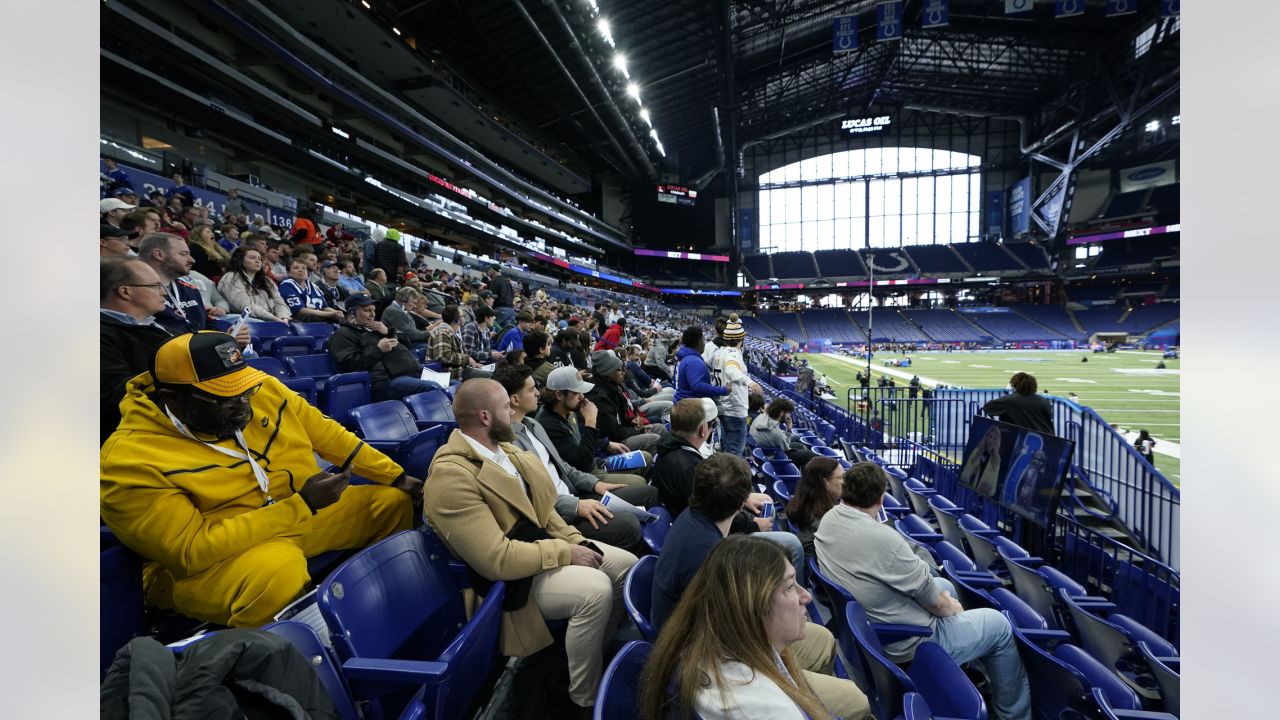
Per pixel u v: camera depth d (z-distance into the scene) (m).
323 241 11.24
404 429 3.86
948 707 2.08
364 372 4.78
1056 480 4.71
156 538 1.79
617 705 1.55
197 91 18.39
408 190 32.91
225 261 6.07
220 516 1.98
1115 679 2.46
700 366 5.61
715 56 39.00
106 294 2.39
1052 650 2.76
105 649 1.69
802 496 3.62
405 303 6.43
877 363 40.12
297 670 1.38
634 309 43.19
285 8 24.30
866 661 2.18
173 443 1.93
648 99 44.44
